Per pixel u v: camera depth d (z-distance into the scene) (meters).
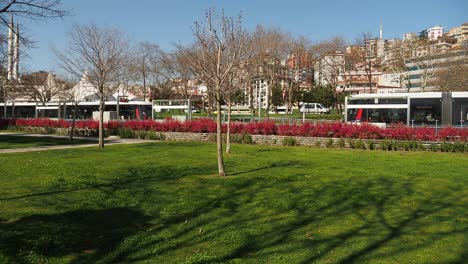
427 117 28.98
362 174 12.91
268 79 49.78
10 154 18.45
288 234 6.85
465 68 47.28
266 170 13.70
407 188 10.68
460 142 21.52
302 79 60.06
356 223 7.53
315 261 5.69
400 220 7.74
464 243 6.46
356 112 31.42
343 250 6.12
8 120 43.25
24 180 11.34
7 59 29.31
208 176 12.31
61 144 25.08
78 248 6.12
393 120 30.06
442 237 6.74
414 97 29.50
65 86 59.22
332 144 24.02
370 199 9.38
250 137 26.88
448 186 11.01
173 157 17.48
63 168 13.72
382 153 20.58
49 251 5.96
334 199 9.34
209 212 8.20
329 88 68.38
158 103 39.75
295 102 71.06
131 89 70.88
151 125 32.28
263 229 7.11
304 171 13.48
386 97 30.47
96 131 34.03
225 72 13.62
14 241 6.26
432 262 5.68
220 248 6.18
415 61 58.25
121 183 11.08
